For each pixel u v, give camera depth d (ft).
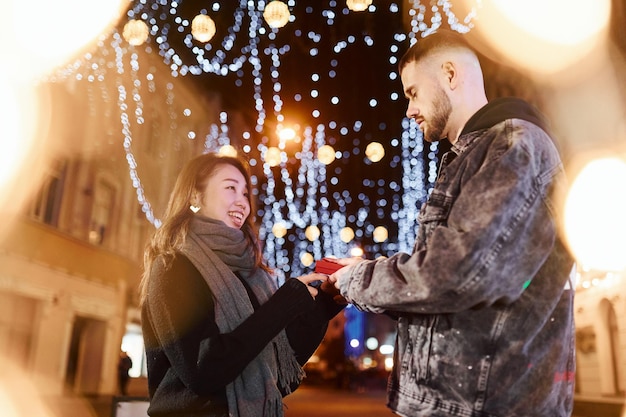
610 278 54.19
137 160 73.82
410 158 71.72
